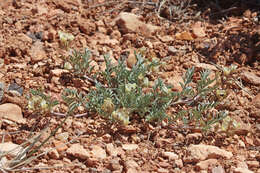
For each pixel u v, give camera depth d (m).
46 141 0.89
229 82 1.06
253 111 1.00
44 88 1.03
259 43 1.15
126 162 0.89
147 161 0.91
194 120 0.97
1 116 0.96
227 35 1.18
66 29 1.18
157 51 1.14
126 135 0.95
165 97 0.97
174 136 0.95
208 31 1.20
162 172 0.89
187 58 1.13
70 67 1.03
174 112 1.00
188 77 0.99
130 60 1.10
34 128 0.95
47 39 1.15
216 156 0.91
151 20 1.24
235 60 1.13
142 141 0.94
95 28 1.20
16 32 1.16
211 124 0.94
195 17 1.25
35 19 1.19
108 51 1.13
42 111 0.95
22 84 1.03
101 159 0.90
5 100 0.98
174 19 1.25
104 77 1.04
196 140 0.95
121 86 0.98
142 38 1.17
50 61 1.09
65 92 1.01
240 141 0.95
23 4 1.25
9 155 0.89
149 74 1.07
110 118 0.95
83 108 0.99
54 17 1.21
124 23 1.20
